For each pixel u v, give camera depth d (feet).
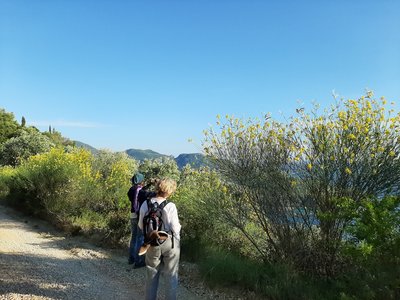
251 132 24.11
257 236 25.53
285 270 20.56
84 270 23.11
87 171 43.62
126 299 18.40
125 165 50.06
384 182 20.52
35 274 21.09
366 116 21.27
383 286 15.66
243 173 23.61
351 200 19.47
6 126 185.57
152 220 16.01
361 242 17.47
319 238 21.54
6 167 86.63
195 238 27.27
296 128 22.44
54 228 37.42
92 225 34.71
